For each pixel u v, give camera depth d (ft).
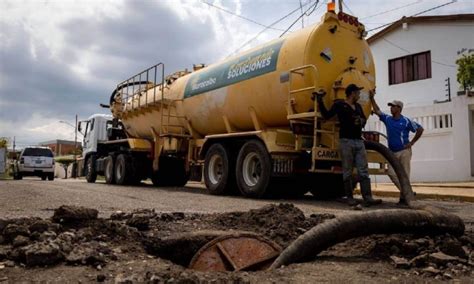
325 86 26.17
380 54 64.44
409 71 61.46
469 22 56.18
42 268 9.24
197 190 37.78
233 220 15.42
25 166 70.69
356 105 23.06
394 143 24.52
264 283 8.53
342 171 24.47
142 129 46.62
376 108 26.43
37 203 20.95
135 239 12.36
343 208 22.16
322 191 30.58
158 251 12.12
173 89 39.68
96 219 12.96
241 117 31.32
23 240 10.46
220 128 34.91
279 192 28.60
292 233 13.53
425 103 59.00
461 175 42.68
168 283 8.23
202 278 8.70
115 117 51.96
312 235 10.59
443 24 58.03
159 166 44.39
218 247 10.94
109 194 29.35
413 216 11.62
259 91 28.76
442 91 57.67
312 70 25.52
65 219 12.50
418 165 46.24
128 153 45.80
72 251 9.98
